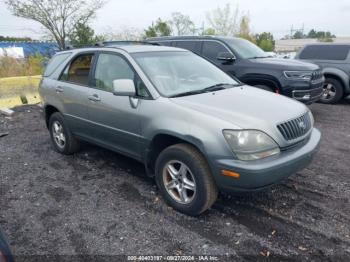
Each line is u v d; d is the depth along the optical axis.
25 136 6.79
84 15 17.62
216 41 8.25
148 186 4.35
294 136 3.45
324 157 5.22
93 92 4.49
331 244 3.10
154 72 4.06
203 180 3.32
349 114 8.29
